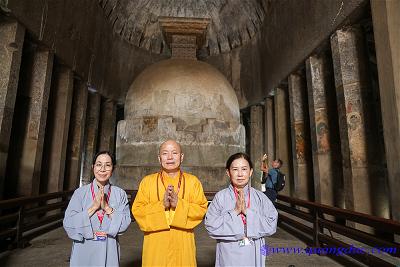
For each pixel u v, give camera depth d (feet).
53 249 18.15
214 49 54.13
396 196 16.03
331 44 24.99
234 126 36.35
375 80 27.40
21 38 23.17
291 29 33.47
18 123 26.53
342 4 22.86
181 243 8.77
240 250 8.40
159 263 8.54
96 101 41.39
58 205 24.82
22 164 25.96
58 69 32.45
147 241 8.90
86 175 39.88
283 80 36.37
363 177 21.91
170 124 33.81
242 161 8.71
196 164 32.96
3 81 21.66
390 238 20.29
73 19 32.35
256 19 46.14
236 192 8.92
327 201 26.61
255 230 8.33
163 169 9.35
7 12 21.50
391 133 16.61
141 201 9.07
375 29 18.28
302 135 32.60
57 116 31.60
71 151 35.58
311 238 20.76
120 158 35.22
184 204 8.75
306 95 33.35
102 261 8.46
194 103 35.19
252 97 47.03
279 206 26.35
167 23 43.47
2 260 15.93
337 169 27.14
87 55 36.68
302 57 30.40
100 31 40.52
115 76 46.09
